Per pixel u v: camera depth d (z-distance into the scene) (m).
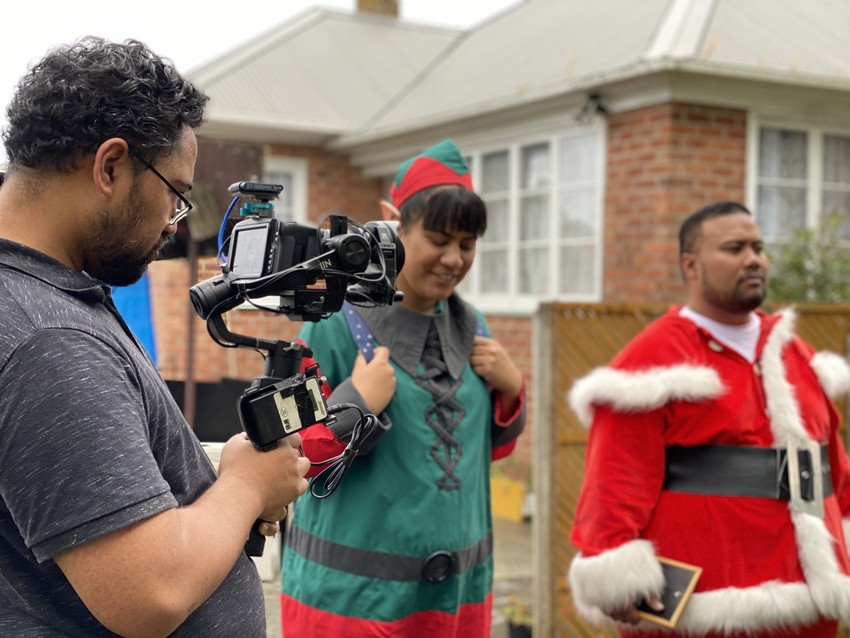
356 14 12.06
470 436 2.20
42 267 1.21
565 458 4.16
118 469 1.13
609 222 6.77
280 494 1.39
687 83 6.25
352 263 1.43
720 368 2.52
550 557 4.09
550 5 10.32
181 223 2.49
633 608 2.42
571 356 4.21
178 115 1.28
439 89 9.54
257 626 1.44
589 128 6.95
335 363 2.15
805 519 2.41
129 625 1.14
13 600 1.21
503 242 8.00
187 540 1.20
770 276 6.16
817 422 2.56
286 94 9.97
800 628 2.41
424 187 2.19
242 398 1.38
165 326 2.52
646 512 2.46
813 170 6.83
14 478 1.11
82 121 1.21
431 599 2.10
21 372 1.12
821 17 7.59
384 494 2.07
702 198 6.39
